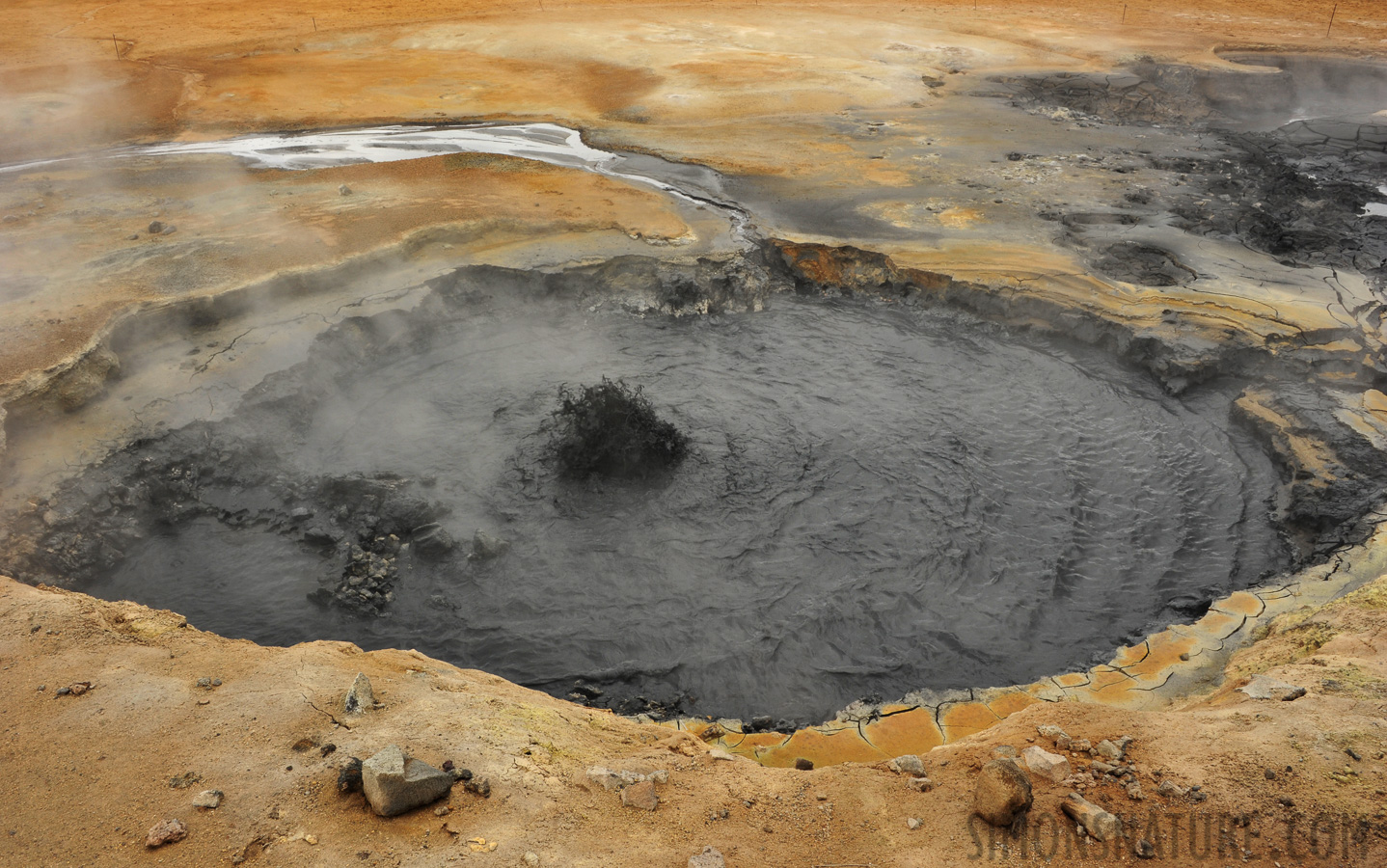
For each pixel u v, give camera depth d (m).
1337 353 19.02
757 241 25.36
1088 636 13.80
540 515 16.67
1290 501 16.12
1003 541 15.77
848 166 31.69
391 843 6.60
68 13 58.72
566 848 6.66
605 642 13.98
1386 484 15.66
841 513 16.53
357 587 14.83
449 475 17.66
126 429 16.73
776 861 6.67
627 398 18.53
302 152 34.12
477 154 32.06
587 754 8.12
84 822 6.88
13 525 14.41
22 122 37.66
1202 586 14.62
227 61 48.59
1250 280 22.39
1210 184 29.66
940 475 17.45
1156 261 23.64
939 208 27.48
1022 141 34.50
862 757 10.70
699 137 35.47
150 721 8.05
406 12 59.44
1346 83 43.44
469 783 7.28
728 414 19.55
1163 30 51.53
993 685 12.94
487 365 21.47
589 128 37.22
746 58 46.72
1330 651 9.71
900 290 23.78
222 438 17.23
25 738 7.85
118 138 36.28
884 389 20.38
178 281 20.56
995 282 22.53
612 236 25.31
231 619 14.42
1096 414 19.14
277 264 21.64
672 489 17.22
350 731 7.94
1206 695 11.00
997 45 49.09
